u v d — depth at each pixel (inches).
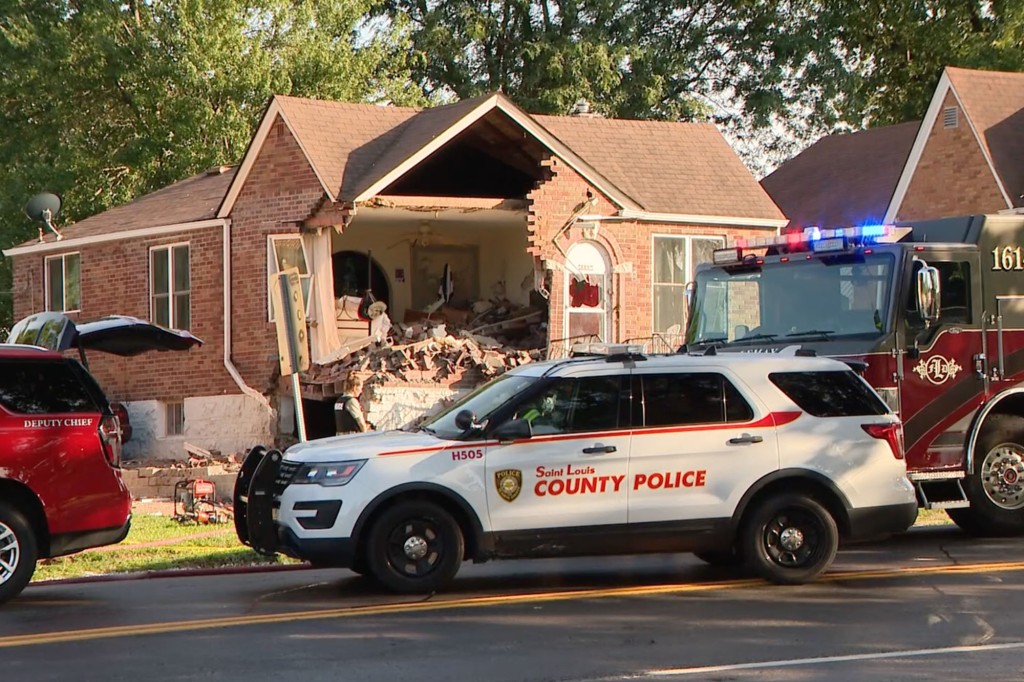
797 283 608.1
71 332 634.8
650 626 415.5
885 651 375.9
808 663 361.4
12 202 1445.6
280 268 1005.2
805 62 1802.4
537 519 474.3
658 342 1051.9
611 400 485.4
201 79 1411.2
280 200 1006.4
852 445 499.2
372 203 970.1
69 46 1424.7
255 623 430.0
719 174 1132.5
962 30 1820.9
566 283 1032.2
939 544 598.2
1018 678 342.3
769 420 493.4
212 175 1216.2
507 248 1155.3
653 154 1133.7
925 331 588.1
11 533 473.4
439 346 977.5
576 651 380.2
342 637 403.9
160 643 400.2
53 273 1195.3
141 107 1464.1
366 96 1561.3
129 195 1512.1
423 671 356.8
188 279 1077.1
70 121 1510.8
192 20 1411.2
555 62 1696.6
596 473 478.6
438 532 474.9
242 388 1029.2
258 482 488.4
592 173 1032.2
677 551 490.0
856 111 1835.6
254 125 1441.9
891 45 1900.8
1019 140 1213.7
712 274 635.5
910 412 583.8
